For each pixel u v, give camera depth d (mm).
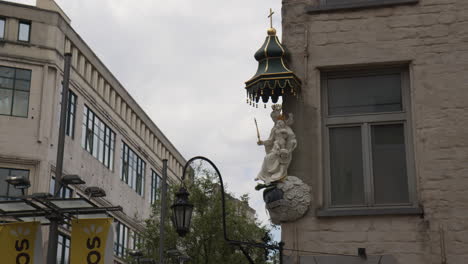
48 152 47500
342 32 13859
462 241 12469
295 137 13469
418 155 13055
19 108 47531
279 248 12820
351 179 13453
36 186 46469
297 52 13930
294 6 14195
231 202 40375
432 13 13617
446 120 13086
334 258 12758
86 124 53969
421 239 12641
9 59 47906
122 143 61875
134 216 63000
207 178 41031
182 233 15078
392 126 13594
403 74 13734
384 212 12820
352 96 13852
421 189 12883
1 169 46156
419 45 13516
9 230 20625
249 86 13617
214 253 38938
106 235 20531
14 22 48781
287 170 13367
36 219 22688
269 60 13695
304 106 13648
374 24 13773
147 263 40312
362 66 13750
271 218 13234
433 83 13297
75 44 52156
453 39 13445
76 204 20391
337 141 13711
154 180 70688
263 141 13492
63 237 47844
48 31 49344
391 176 13336
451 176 12805
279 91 13789
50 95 48438
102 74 57312
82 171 52750
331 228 12930
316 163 13336
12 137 46750
